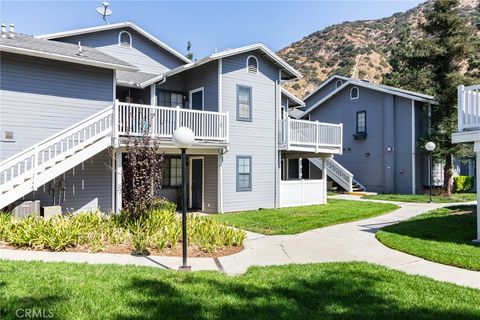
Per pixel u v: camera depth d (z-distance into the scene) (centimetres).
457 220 1016
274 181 1503
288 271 562
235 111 1401
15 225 752
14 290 429
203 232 766
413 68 2319
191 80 1505
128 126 983
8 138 1009
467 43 1939
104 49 1597
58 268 532
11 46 972
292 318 379
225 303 416
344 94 2386
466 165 2359
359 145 2284
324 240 831
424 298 445
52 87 1085
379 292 465
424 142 1933
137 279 487
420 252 682
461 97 802
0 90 1000
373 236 878
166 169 1513
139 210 840
